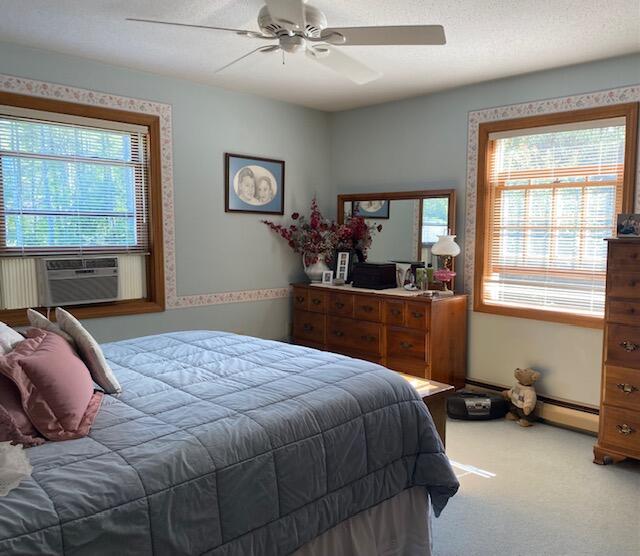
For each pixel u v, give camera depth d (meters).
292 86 4.15
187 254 4.13
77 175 3.60
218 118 4.22
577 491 2.75
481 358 4.14
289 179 4.78
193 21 2.85
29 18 2.80
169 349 2.67
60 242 3.56
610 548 2.25
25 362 1.65
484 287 4.12
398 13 2.68
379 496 1.99
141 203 3.92
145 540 1.35
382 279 4.31
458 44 3.12
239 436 1.64
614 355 2.96
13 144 3.33
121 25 2.90
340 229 4.72
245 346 2.75
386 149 4.66
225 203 4.32
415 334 3.91
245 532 1.57
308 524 1.73
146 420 1.72
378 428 2.02
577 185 3.62
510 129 3.87
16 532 1.18
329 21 2.79
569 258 3.70
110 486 1.35
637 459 2.93
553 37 2.99
